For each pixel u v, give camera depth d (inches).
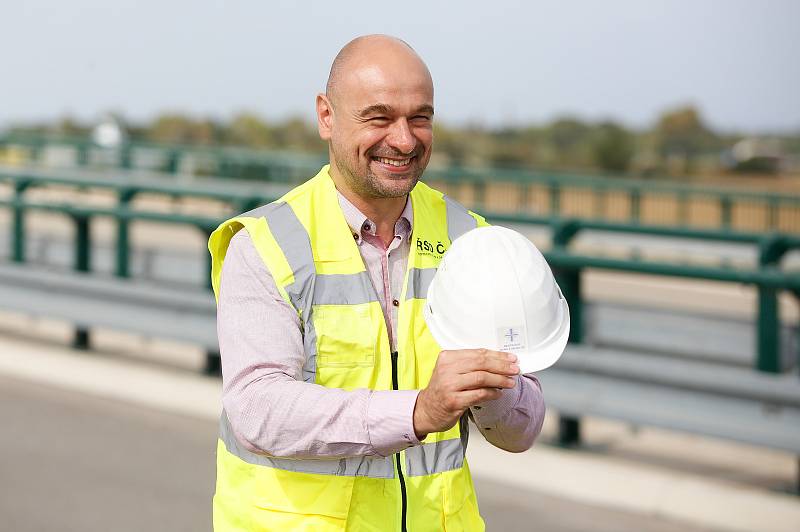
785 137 1994.3
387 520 115.2
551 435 319.0
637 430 328.2
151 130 1451.8
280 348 111.2
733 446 314.7
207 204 1013.8
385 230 121.6
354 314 116.0
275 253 114.7
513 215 472.4
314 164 998.4
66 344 430.9
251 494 114.7
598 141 1745.8
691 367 274.2
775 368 281.9
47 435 320.2
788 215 705.6
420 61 115.3
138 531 251.3
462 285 112.8
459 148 1728.6
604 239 777.6
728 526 251.9
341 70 115.1
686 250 732.7
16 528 251.4
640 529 251.1
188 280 469.7
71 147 1182.3
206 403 354.3
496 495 272.8
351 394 107.1
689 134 1929.1
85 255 449.7
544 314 113.0
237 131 1594.5
